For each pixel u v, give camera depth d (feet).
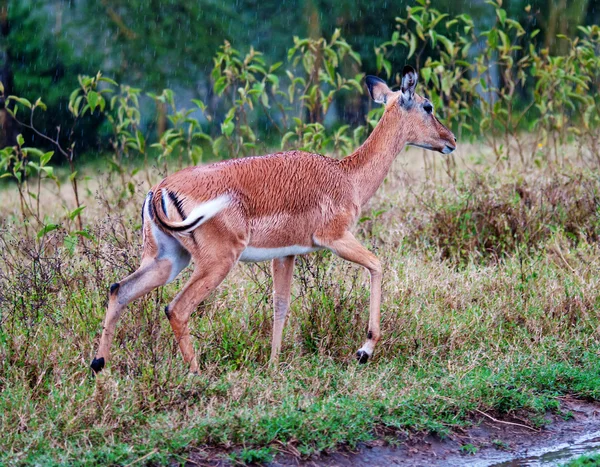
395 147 34.68
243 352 31.83
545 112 56.90
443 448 27.45
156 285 29.78
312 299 34.86
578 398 31.14
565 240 42.27
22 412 26.22
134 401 26.84
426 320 34.55
